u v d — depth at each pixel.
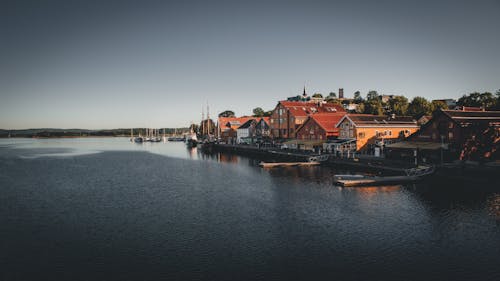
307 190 44.34
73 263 23.31
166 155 111.50
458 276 20.42
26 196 44.81
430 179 46.84
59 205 39.47
